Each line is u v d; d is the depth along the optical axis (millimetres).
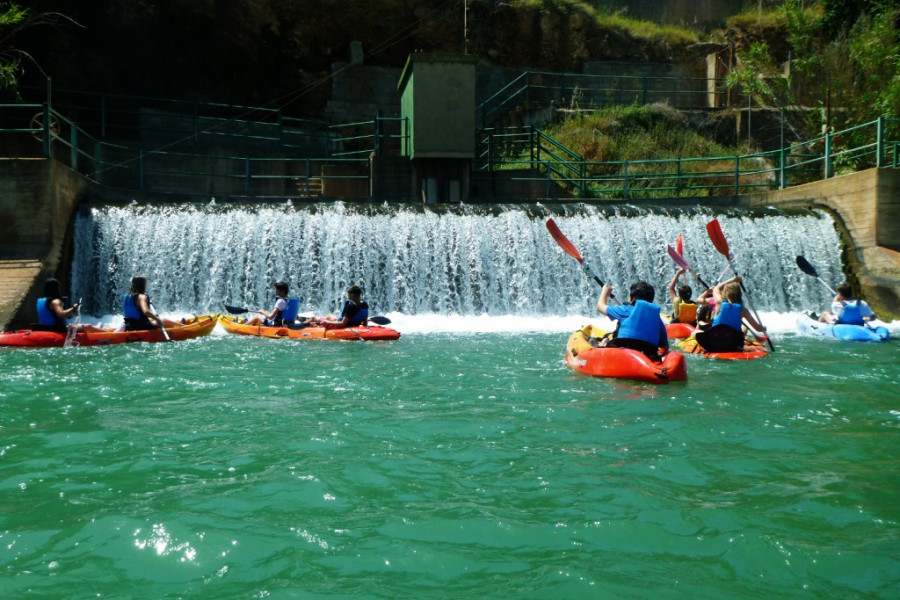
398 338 11711
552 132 24969
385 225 15070
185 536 3912
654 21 31516
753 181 23453
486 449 5500
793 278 16016
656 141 25078
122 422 6297
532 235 15312
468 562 3637
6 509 4301
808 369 8984
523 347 10875
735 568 3566
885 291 15070
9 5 21391
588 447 5562
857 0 25062
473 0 27969
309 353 10188
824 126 23172
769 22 29734
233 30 25484
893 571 3521
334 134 25594
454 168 18594
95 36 23672
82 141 19594
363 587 3396
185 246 14695
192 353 10141
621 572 3529
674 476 4883
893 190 15445
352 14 26938
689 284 15781
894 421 6352
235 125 22797
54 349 10500
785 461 5199
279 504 4375
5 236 13484
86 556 3697
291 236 14891
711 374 8633
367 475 4906
